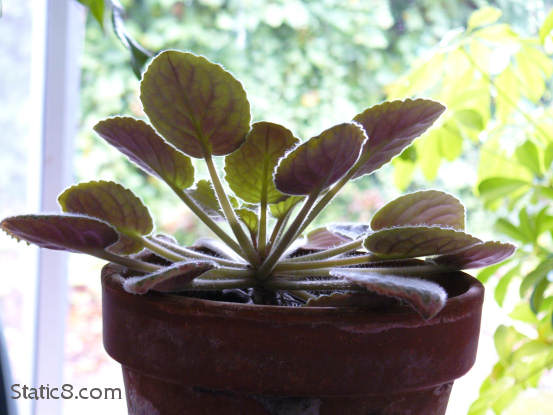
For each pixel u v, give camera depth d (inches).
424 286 8.7
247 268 10.7
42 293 21.4
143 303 9.2
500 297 14.7
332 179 9.5
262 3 42.3
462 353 9.6
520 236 14.6
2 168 27.3
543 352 14.5
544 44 14.4
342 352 8.7
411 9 41.1
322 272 10.4
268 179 10.5
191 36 43.7
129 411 10.4
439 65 16.5
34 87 21.6
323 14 42.0
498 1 32.5
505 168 17.2
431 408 9.8
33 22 21.8
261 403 9.1
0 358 12.3
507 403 14.9
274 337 8.7
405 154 15.7
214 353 8.9
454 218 11.5
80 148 44.3
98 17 12.9
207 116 9.9
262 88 42.9
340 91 42.7
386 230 9.3
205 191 12.5
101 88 44.2
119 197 10.9
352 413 9.2
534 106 24.1
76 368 36.8
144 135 10.5
